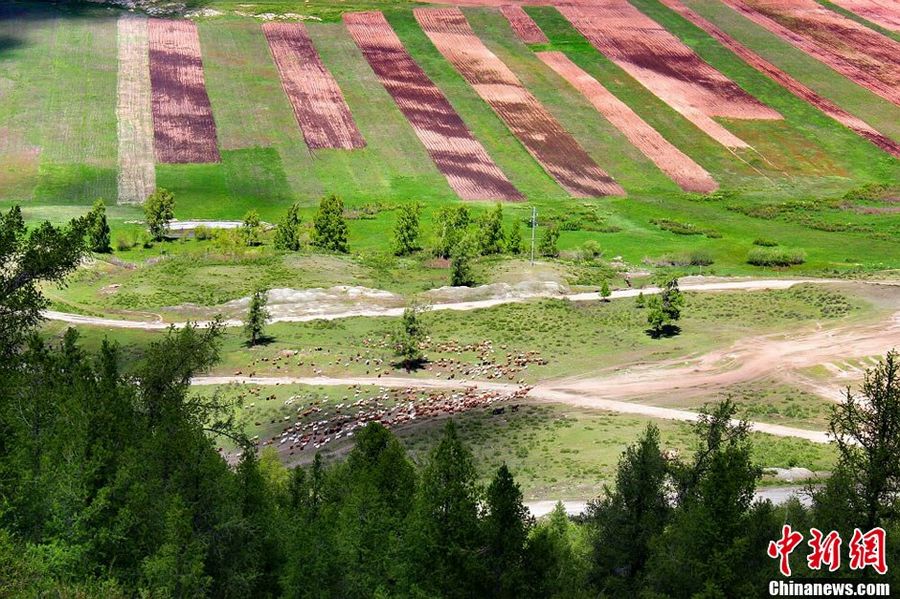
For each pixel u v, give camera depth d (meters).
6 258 66.06
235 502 55.84
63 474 52.31
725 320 144.75
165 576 48.75
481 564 52.47
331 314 155.25
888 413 50.25
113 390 62.53
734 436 60.25
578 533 66.62
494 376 127.50
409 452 99.88
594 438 99.88
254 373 131.00
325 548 53.16
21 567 45.34
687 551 50.25
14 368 64.00
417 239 198.25
